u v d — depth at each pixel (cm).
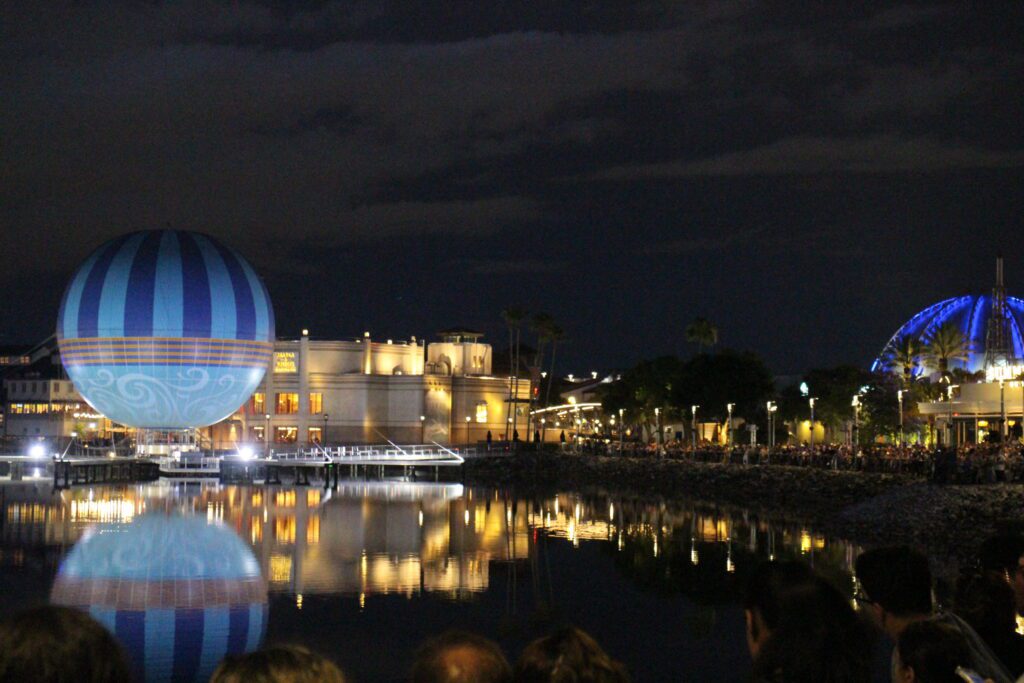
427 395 14375
